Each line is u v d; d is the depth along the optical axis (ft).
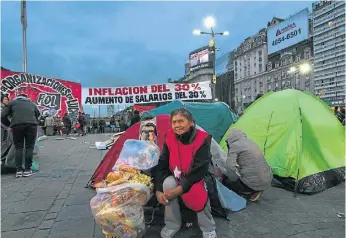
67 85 49.57
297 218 12.23
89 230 10.82
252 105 20.76
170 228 10.02
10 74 44.96
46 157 26.78
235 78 368.68
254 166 13.62
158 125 14.44
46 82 48.01
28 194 15.01
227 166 13.96
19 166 18.79
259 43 318.24
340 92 230.48
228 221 11.82
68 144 38.83
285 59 280.92
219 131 23.36
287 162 16.69
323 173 16.57
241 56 354.54
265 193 15.66
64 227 11.07
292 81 272.92
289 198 14.87
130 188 9.18
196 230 10.95
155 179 10.16
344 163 18.16
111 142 33.58
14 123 18.34
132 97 48.26
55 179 18.17
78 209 12.92
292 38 273.54
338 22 232.94
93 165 22.85
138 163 10.16
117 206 9.02
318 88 249.96
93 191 15.58
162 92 47.78
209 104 24.07
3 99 21.43
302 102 18.58
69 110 50.21
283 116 18.25
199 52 297.12
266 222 11.80
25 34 47.39
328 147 18.01
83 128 56.59
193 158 9.61
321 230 11.10
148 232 10.78
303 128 17.49
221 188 13.19
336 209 13.34
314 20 256.52
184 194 9.62
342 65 227.40
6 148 19.70
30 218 11.90
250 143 14.10
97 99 48.57
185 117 9.63
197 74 298.35
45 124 54.95
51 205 13.42
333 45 236.02
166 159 10.26
